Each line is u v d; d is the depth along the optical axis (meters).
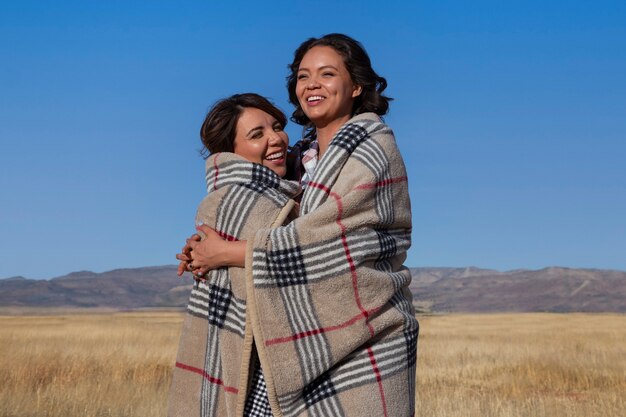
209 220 4.07
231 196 4.03
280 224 3.94
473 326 69.75
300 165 4.54
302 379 3.68
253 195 4.00
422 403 13.02
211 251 3.93
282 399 3.70
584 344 35.34
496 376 20.91
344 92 4.36
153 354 22.78
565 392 17.92
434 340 39.88
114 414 11.26
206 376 4.04
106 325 53.56
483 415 11.83
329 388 3.75
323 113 4.36
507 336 45.28
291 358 3.69
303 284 3.70
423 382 19.33
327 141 4.43
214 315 3.99
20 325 53.34
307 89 4.38
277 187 4.13
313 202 3.85
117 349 23.78
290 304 3.71
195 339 4.13
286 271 3.71
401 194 4.00
